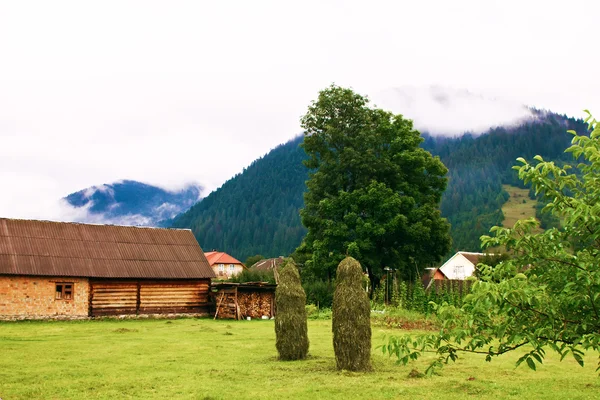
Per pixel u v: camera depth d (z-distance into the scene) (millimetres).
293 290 17094
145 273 35688
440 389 12312
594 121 6305
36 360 16406
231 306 35906
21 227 35219
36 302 32188
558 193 6551
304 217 47344
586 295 5984
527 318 6234
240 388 12383
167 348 19562
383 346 7023
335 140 47688
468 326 6508
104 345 20250
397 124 47688
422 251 46219
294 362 16188
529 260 6492
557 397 11516
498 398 11383
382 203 42469
